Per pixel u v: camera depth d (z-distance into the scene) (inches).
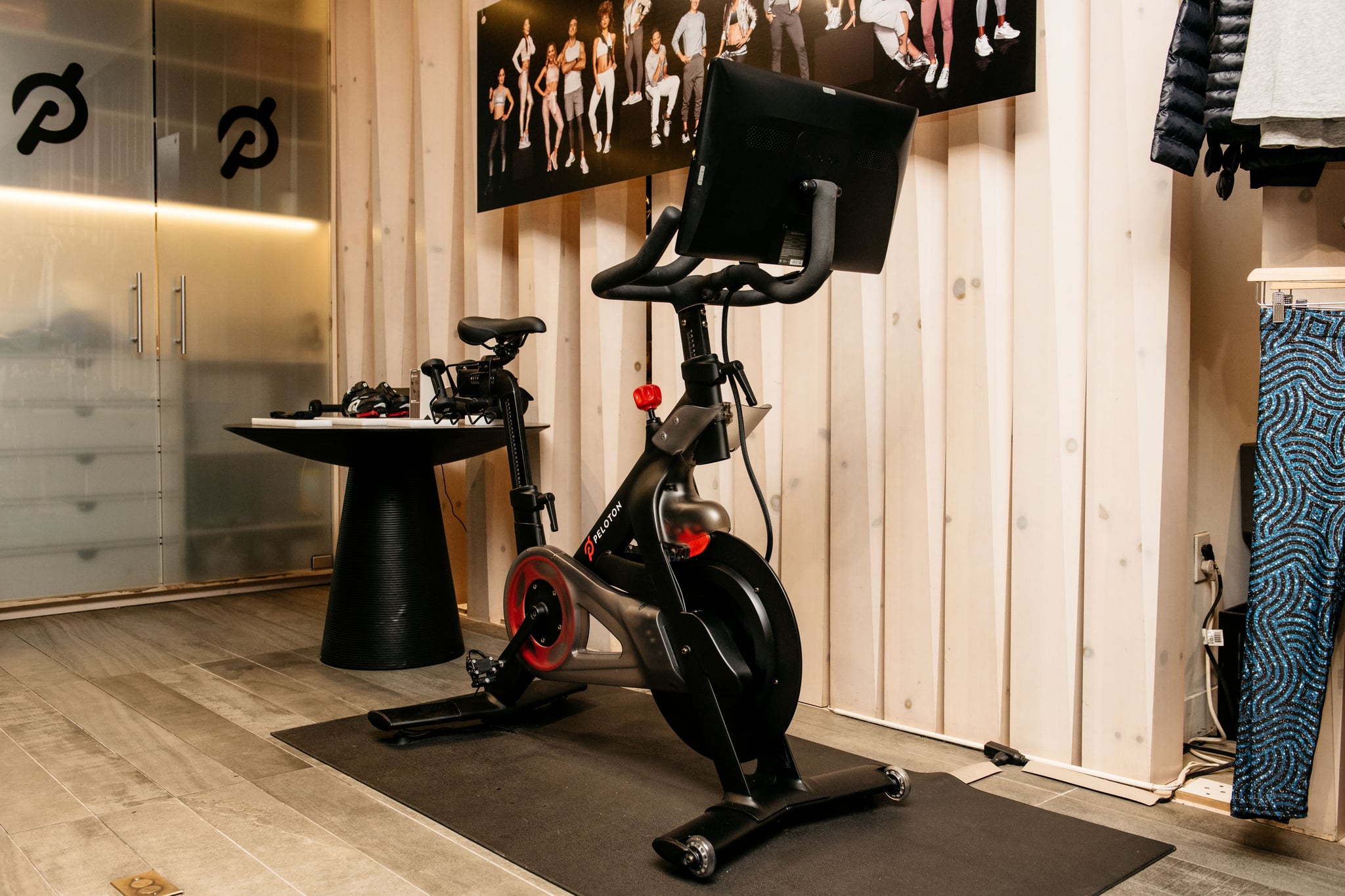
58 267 155.0
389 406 127.1
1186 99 75.1
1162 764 84.7
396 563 121.8
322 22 183.0
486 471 146.3
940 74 92.0
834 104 65.6
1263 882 65.9
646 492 77.6
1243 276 99.7
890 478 100.3
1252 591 71.6
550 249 135.9
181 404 167.9
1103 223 85.6
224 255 172.4
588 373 129.6
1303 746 69.9
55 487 155.3
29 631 141.9
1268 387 71.2
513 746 92.3
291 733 95.3
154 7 163.5
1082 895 63.0
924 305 97.0
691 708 80.1
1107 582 85.9
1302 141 69.9
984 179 92.2
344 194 174.7
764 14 106.0
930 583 97.3
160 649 131.4
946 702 96.3
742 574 74.5
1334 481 69.2
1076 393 87.9
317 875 65.4
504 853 68.6
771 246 68.5
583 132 126.6
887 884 64.2
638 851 69.0
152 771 84.9
